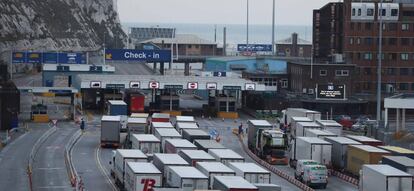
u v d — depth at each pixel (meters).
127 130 181.50
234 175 110.75
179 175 106.31
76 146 185.50
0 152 168.88
